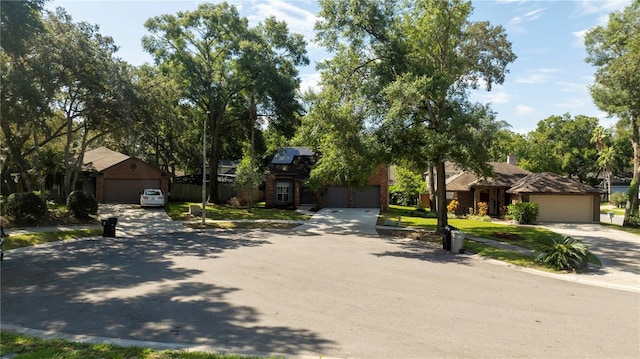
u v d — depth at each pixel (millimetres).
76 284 10430
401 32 20969
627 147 67375
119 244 17766
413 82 17219
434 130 19047
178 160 49344
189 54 32812
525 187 33094
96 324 7312
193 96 32656
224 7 32125
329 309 8539
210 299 9141
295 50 33594
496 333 7289
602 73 30297
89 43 22109
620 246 20188
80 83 22422
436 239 20609
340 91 21422
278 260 14336
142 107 24469
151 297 9250
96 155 38938
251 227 25094
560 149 71312
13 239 17094
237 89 32906
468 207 39219
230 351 6113
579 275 12938
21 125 20344
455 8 20438
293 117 32719
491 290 10680
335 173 23109
